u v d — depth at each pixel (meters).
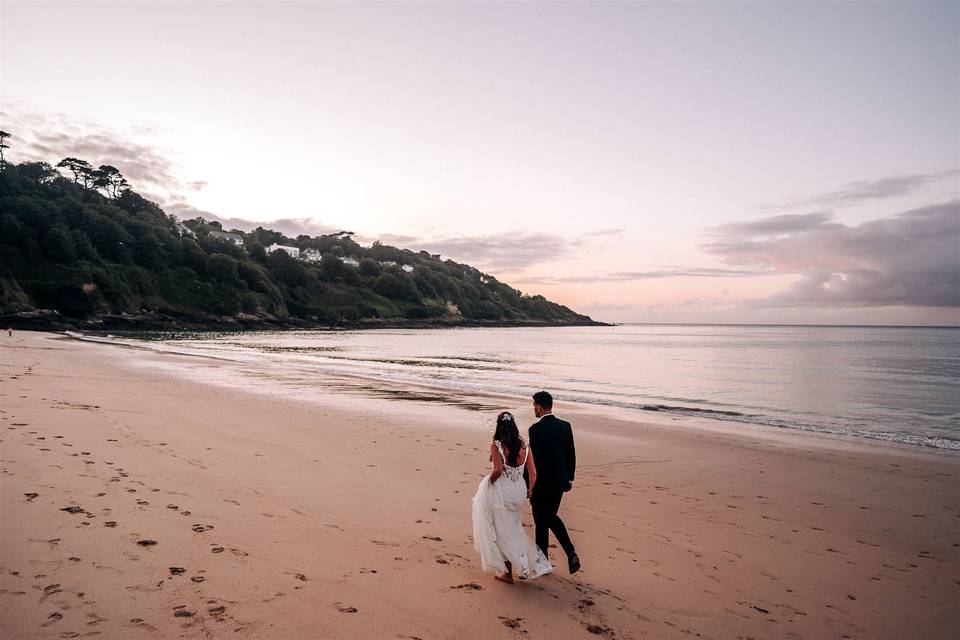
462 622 3.98
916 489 9.29
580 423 15.30
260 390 19.52
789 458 11.47
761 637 4.31
